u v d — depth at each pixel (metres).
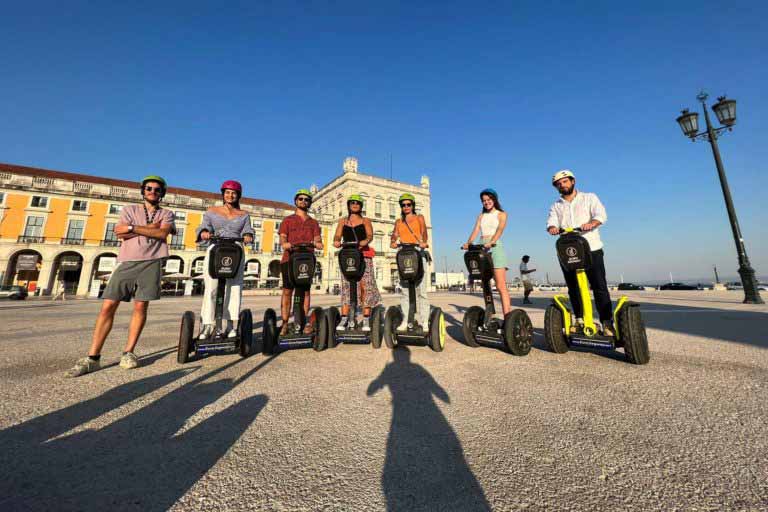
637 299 11.12
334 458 1.37
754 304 8.54
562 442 1.47
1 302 16.70
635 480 1.18
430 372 2.64
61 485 1.18
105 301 2.84
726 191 9.34
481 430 1.60
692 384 2.22
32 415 1.81
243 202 35.03
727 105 9.20
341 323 3.80
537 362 2.94
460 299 14.46
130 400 2.05
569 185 3.51
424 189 42.19
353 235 3.68
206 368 2.83
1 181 25.16
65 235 26.61
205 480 1.22
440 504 1.07
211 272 3.10
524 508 1.04
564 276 3.33
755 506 1.02
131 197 29.14
